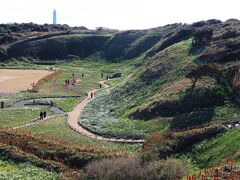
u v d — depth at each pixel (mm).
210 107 66125
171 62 96688
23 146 56688
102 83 132250
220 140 49938
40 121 80125
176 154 51656
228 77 72000
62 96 107312
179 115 67000
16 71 158500
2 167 50594
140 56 185250
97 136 66938
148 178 38344
